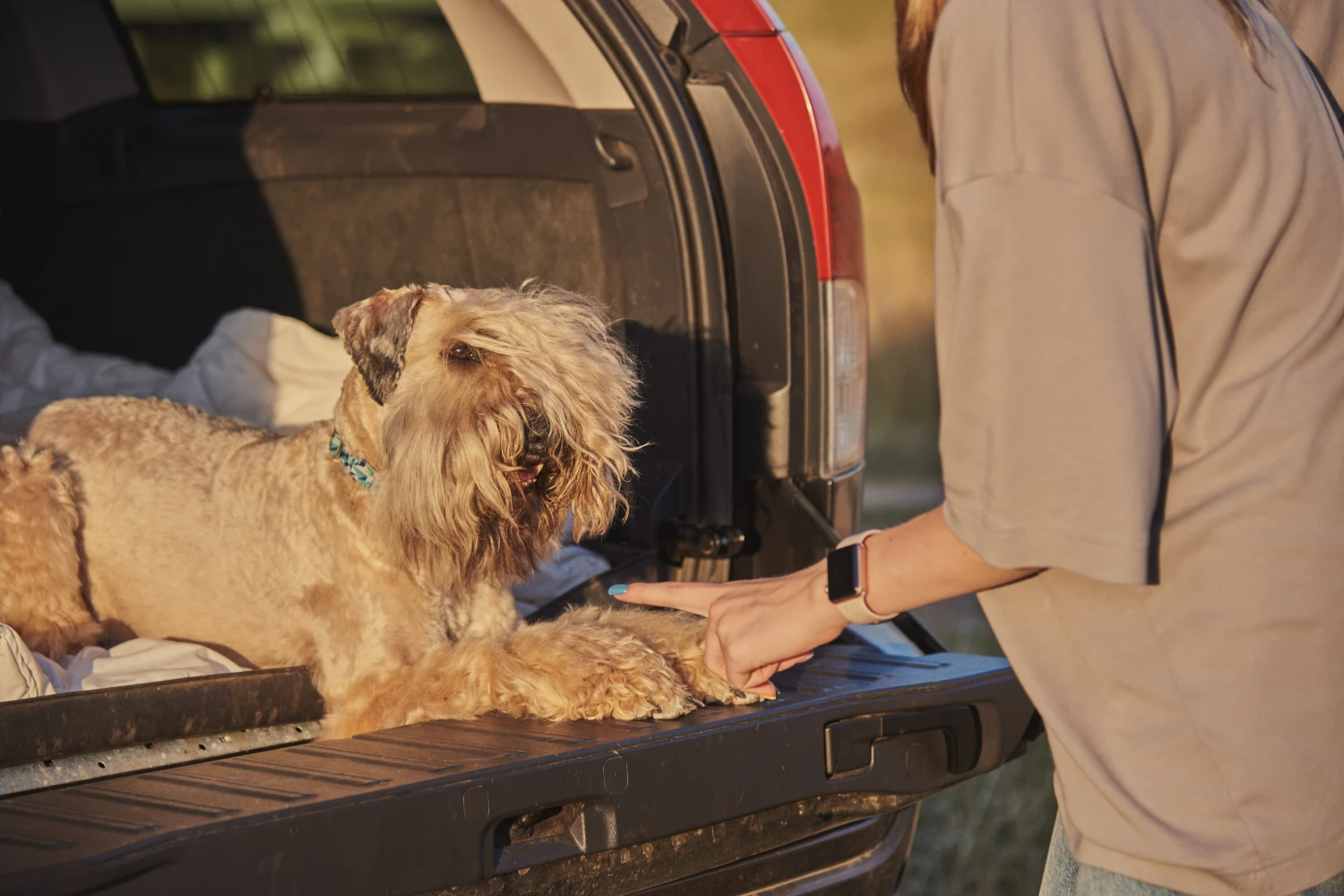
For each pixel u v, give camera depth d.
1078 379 1.37
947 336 1.51
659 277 3.27
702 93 3.17
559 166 3.50
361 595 2.67
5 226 4.60
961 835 4.56
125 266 4.48
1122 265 1.38
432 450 2.46
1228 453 1.49
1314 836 1.48
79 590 2.95
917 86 1.67
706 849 2.29
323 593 2.71
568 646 2.44
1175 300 1.50
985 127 1.43
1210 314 1.49
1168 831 1.50
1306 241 1.50
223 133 4.20
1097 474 1.37
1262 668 1.48
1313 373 1.50
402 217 3.92
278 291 4.23
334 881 1.75
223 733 2.41
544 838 2.04
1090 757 1.55
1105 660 1.55
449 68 3.84
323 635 2.71
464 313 2.54
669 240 3.23
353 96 4.09
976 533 1.45
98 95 4.48
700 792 2.17
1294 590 1.47
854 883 2.67
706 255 3.15
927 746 2.56
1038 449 1.39
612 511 2.69
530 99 3.54
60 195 4.50
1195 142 1.46
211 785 1.92
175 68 4.40
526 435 2.50
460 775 1.91
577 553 3.36
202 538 2.88
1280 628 1.47
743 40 3.12
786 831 2.44
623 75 3.16
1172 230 1.48
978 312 1.43
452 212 3.82
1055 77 1.40
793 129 3.13
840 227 3.19
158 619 2.98
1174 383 1.44
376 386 2.55
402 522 2.50
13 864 1.58
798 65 3.14
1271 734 1.48
